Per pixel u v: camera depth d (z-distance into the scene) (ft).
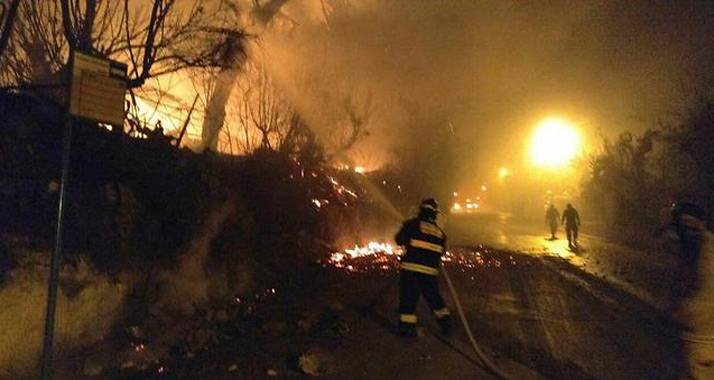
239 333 26.27
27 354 19.71
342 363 22.88
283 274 37.99
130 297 24.99
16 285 19.84
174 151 31.99
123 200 26.48
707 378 20.99
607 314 34.65
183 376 20.84
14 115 25.08
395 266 47.37
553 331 29.94
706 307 20.92
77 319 21.90
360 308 32.14
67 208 23.98
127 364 21.49
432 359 23.85
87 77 16.35
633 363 24.80
